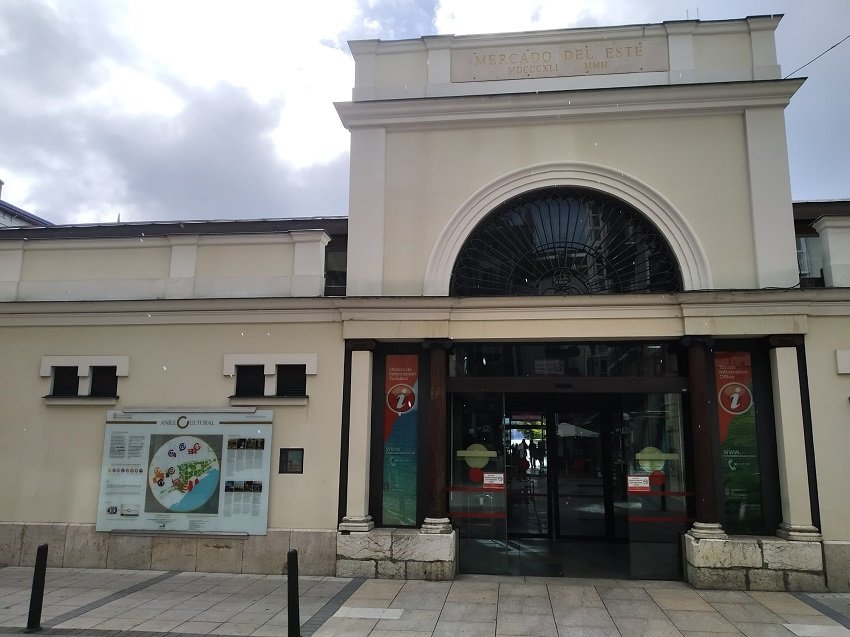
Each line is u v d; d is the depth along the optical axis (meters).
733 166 9.69
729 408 9.28
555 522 12.46
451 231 10.05
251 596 8.30
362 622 7.27
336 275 11.05
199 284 10.41
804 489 8.71
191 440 9.85
